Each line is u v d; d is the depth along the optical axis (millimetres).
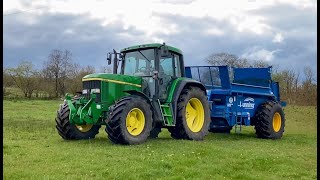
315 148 8680
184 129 9453
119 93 8883
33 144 8406
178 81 9547
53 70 38906
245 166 6355
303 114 21812
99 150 7496
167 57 9719
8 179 5281
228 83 10789
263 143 9586
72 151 7379
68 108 9180
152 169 5836
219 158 6930
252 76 12273
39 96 37625
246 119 11391
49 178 5273
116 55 10000
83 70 38531
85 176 5457
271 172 6059
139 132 8594
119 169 5820
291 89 33094
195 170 5898
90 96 8750
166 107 9227
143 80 9320
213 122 11273
